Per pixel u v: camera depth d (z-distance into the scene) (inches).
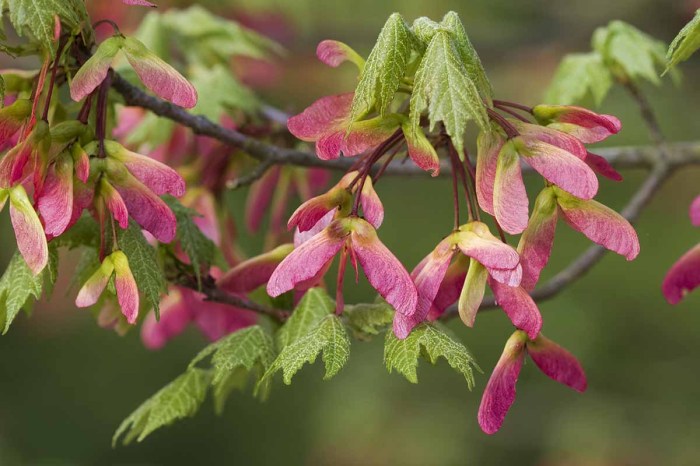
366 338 28.6
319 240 27.1
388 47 27.3
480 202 27.0
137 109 34.8
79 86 27.6
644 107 35.5
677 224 71.0
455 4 57.7
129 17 46.1
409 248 70.4
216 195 33.7
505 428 69.4
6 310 28.4
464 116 26.8
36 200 27.4
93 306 30.6
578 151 27.0
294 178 35.2
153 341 32.7
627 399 69.7
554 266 70.2
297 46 54.8
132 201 27.7
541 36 58.9
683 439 66.8
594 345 70.0
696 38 27.8
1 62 44.5
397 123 27.5
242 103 35.1
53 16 27.5
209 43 37.6
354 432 69.4
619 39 35.1
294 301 30.6
